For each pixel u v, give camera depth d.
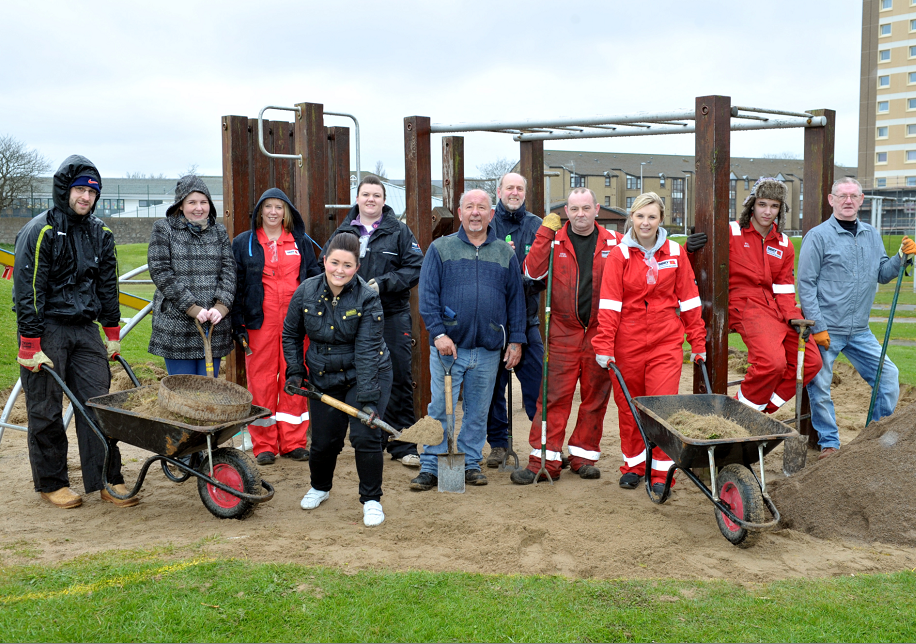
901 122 64.00
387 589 3.44
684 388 8.99
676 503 5.04
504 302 5.28
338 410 4.71
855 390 8.83
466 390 5.39
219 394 4.71
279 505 4.99
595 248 5.37
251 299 5.79
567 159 76.62
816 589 3.56
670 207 78.94
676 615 3.26
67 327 4.80
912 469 4.49
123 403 4.73
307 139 6.57
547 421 5.54
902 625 3.17
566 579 3.64
